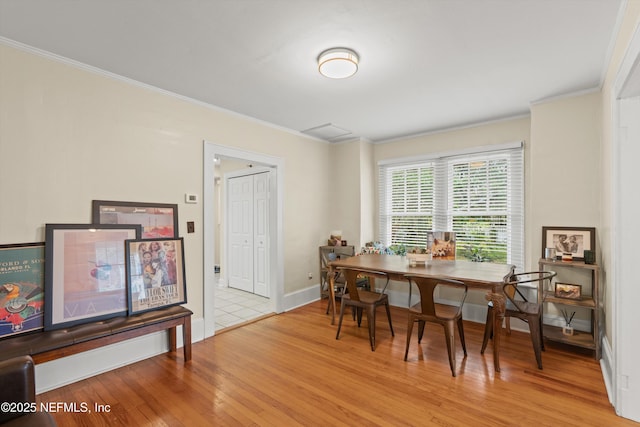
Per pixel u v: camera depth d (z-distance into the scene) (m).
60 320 2.22
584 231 2.90
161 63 2.43
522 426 1.84
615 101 1.95
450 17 1.85
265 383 2.33
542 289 2.88
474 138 3.97
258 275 5.03
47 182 2.26
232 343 3.08
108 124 2.57
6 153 2.10
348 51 2.21
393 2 1.72
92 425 1.87
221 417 1.94
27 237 2.17
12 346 1.91
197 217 3.17
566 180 3.01
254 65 2.46
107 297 2.46
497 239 3.79
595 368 2.51
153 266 2.75
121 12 1.80
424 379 2.38
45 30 1.98
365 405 2.06
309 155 4.57
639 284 1.87
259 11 1.80
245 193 5.26
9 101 2.11
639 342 1.87
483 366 2.57
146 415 1.96
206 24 1.93
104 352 2.50
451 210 4.15
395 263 3.39
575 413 1.95
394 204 4.71
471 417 1.93
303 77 2.67
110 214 2.56
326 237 4.88
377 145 4.89
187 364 2.63
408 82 2.76
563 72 2.56
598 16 1.84
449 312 2.65
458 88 2.89
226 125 3.46
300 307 4.33
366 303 2.99
